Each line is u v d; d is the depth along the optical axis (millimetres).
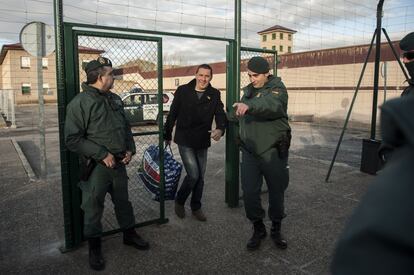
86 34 3396
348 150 9172
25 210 4609
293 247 3590
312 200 4984
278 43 19266
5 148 9406
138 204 4770
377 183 679
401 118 665
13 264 3254
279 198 3516
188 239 3768
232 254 3449
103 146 3127
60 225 4125
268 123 3375
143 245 3525
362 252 630
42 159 6133
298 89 18562
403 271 595
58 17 3232
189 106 4031
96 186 3154
